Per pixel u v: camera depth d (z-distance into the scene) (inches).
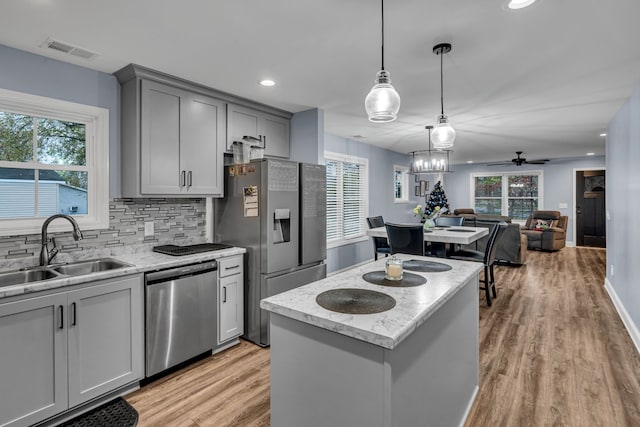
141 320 90.8
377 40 86.2
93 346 81.3
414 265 88.1
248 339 122.6
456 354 74.5
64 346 76.4
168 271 96.7
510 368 102.6
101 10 72.1
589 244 334.3
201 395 89.2
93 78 103.7
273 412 60.6
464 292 79.7
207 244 128.3
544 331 130.0
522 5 57.1
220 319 112.3
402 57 96.4
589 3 69.3
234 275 117.1
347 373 50.3
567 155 320.5
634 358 107.3
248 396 88.8
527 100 136.1
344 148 222.7
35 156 95.9
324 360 52.9
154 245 118.5
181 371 101.4
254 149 131.2
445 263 91.2
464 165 397.4
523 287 191.5
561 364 104.3
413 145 254.2
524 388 91.9
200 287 105.4
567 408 82.9
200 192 119.6
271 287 118.3
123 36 83.8
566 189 343.9
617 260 155.7
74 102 99.8
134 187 103.9
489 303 160.2
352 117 165.6
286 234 124.8
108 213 106.9
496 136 215.5
